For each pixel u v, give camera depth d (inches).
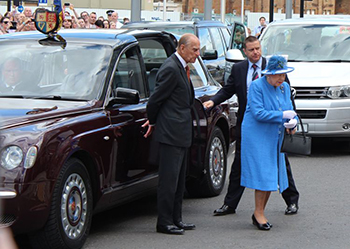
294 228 376.2
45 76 367.6
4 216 295.1
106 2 3654.0
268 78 368.8
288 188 406.6
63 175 311.4
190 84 362.0
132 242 346.3
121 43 382.9
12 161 295.9
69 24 923.4
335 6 6752.0
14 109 326.3
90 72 363.9
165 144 357.7
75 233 324.2
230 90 405.1
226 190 474.6
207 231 370.0
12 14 993.5
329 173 534.6
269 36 698.8
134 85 382.3
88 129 331.0
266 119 366.0
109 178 346.3
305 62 655.8
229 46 895.1
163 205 362.6
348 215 404.5
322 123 606.2
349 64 646.5
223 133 467.8
